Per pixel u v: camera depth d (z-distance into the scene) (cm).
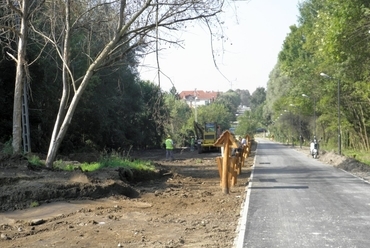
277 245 899
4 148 1930
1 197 1310
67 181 1505
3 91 2969
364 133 5444
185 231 1041
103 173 1786
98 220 1158
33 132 3300
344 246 888
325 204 1425
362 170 2855
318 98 6044
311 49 4681
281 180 2219
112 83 3934
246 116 12400
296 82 6309
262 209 1332
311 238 956
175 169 2855
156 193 1691
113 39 1733
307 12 5350
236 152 2505
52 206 1323
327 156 4088
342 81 4603
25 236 992
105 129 4825
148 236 988
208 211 1330
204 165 3431
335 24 2723
